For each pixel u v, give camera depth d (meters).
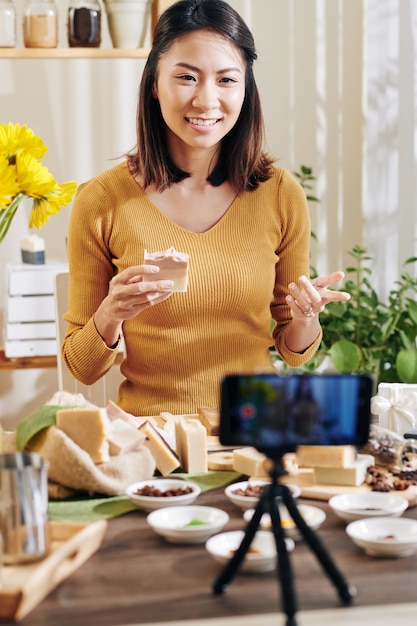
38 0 3.17
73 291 2.28
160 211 2.24
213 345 2.21
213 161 2.24
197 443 1.67
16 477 1.22
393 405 1.81
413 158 3.45
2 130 1.70
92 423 1.51
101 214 2.25
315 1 3.73
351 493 1.47
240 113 2.23
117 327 2.06
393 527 1.33
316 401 1.14
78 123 3.62
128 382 2.28
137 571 1.22
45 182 1.70
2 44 3.19
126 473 1.54
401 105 3.50
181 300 2.17
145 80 2.17
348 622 1.11
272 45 3.73
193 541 1.32
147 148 2.22
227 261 2.21
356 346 3.29
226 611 1.11
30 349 3.27
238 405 1.14
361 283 3.62
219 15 2.07
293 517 1.15
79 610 1.11
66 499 1.52
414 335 3.39
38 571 1.11
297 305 2.16
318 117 3.79
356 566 1.24
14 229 3.58
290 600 1.07
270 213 2.28
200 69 2.05
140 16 3.20
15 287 3.24
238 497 1.45
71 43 3.21
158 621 1.08
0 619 1.09
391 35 3.52
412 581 1.19
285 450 1.15
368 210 3.74
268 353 2.30
